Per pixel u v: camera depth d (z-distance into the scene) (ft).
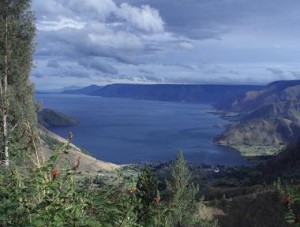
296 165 546.67
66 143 18.01
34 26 87.45
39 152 19.70
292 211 17.60
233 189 311.47
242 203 233.14
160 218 19.86
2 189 16.81
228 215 224.94
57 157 17.49
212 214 229.45
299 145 588.50
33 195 16.84
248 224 220.43
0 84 81.76
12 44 85.10
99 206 17.52
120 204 18.29
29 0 83.71
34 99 104.99
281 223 209.05
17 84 93.15
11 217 16.19
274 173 559.79
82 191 17.48
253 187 291.99
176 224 93.86
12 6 82.94
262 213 218.18
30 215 16.05
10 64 87.04
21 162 18.99
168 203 20.63
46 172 17.25
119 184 19.13
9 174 17.72
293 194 17.80
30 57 90.99
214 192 320.09
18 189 16.80
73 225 16.31
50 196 17.01
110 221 17.72
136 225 19.13
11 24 83.10
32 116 96.84
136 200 19.12
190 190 105.60
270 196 223.30
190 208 102.27
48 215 15.96
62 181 17.35
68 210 16.75
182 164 110.22
